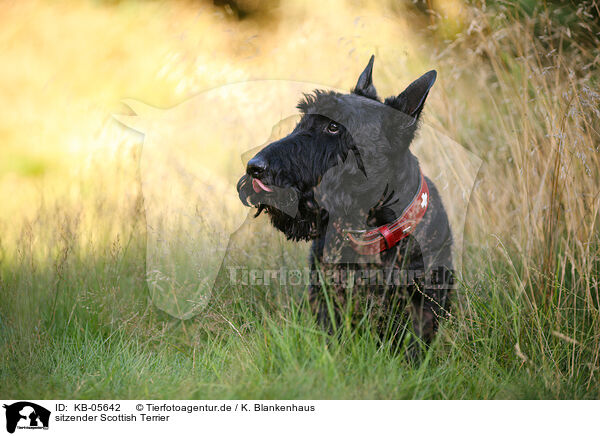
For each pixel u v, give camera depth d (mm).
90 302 4793
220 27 9656
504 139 5801
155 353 4344
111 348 4391
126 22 12805
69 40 12859
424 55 7219
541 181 4363
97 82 11898
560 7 6062
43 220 5621
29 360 4074
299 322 3840
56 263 4875
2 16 13297
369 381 3316
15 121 11469
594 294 4215
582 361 3846
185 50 8281
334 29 8500
